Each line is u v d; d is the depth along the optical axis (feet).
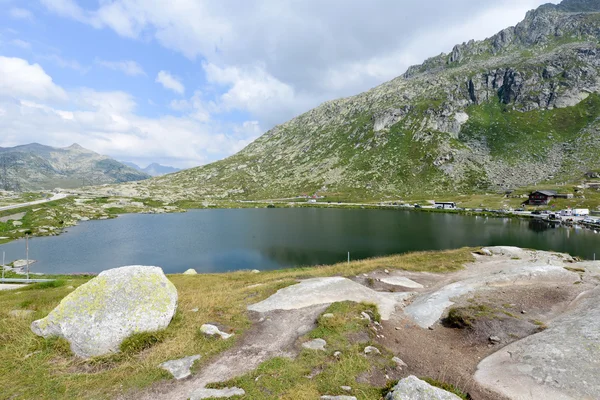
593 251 233.96
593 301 72.28
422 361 52.42
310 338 55.67
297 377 42.65
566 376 43.52
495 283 93.40
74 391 39.52
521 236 298.97
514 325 64.28
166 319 56.80
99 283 55.62
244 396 38.01
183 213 561.84
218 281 118.11
